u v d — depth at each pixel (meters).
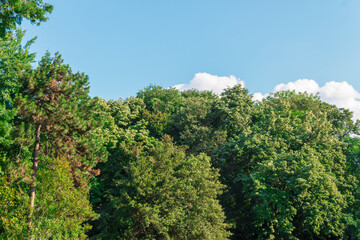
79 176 18.00
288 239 24.70
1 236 11.37
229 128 42.41
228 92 45.81
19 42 17.05
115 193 25.09
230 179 33.47
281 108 43.00
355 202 28.97
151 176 21.42
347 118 47.00
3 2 12.34
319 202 24.17
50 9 13.82
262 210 23.75
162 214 21.56
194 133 40.62
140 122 46.53
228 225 25.03
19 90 16.47
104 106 44.53
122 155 31.81
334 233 24.16
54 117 16.73
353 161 33.78
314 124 33.84
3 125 13.41
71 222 13.15
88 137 19.72
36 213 13.05
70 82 19.91
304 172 23.61
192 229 20.91
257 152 30.55
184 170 24.80
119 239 20.02
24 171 13.92
